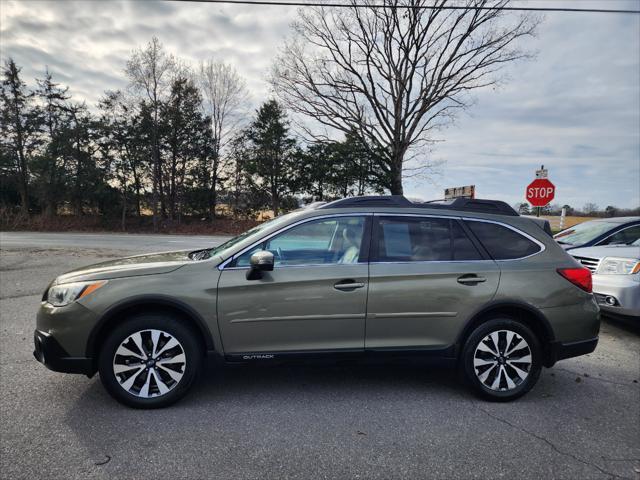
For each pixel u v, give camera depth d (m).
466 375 3.58
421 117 28.28
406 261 3.57
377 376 4.13
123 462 2.59
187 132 34.59
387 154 28.83
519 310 3.65
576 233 7.27
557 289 3.63
